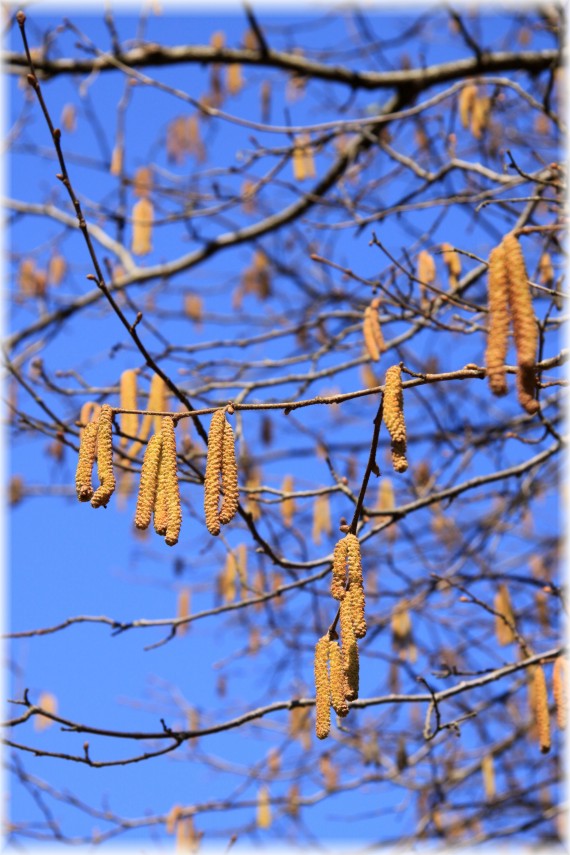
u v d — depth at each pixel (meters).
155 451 4.57
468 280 9.34
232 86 12.11
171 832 9.23
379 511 7.85
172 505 4.47
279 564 7.53
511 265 4.15
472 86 10.22
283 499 7.88
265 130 10.44
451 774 11.72
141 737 6.63
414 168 10.62
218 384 9.65
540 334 6.94
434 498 8.00
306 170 11.12
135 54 12.17
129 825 9.03
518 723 12.30
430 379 4.77
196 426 6.16
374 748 11.03
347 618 4.66
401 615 9.78
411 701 7.15
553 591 8.53
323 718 4.70
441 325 8.47
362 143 12.30
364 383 11.56
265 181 11.17
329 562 7.69
